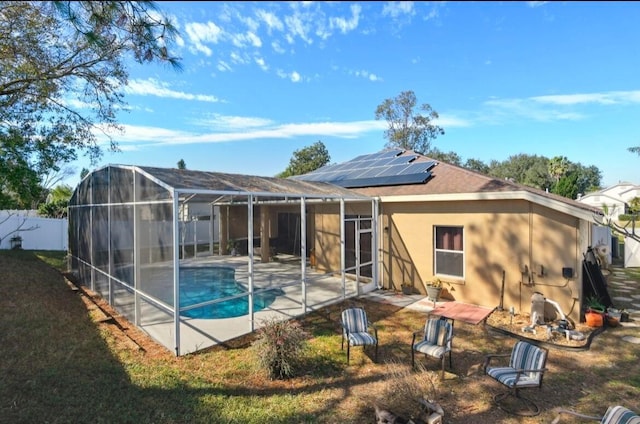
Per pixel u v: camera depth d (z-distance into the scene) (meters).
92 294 11.33
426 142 43.06
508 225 9.86
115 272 9.55
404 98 42.03
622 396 5.51
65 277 13.88
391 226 12.57
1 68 11.32
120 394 5.29
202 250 22.59
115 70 13.13
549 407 5.23
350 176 16.92
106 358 6.59
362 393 5.57
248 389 5.65
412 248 12.03
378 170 16.22
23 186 12.92
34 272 13.86
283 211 20.30
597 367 6.52
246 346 7.47
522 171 63.12
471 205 10.59
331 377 6.13
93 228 11.35
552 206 8.85
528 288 9.55
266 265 17.83
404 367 6.04
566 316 8.91
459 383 5.94
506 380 5.11
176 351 6.79
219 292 13.62
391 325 8.88
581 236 8.91
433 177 13.22
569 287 8.88
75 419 4.62
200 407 5.02
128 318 8.79
